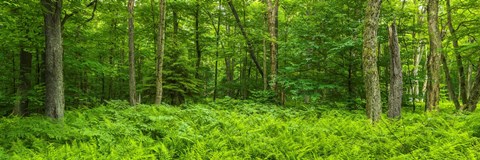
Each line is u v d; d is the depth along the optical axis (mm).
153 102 16234
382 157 7219
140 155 6824
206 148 7777
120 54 21422
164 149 7223
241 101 16203
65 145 7508
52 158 6539
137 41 19250
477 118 9047
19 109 13328
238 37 19500
